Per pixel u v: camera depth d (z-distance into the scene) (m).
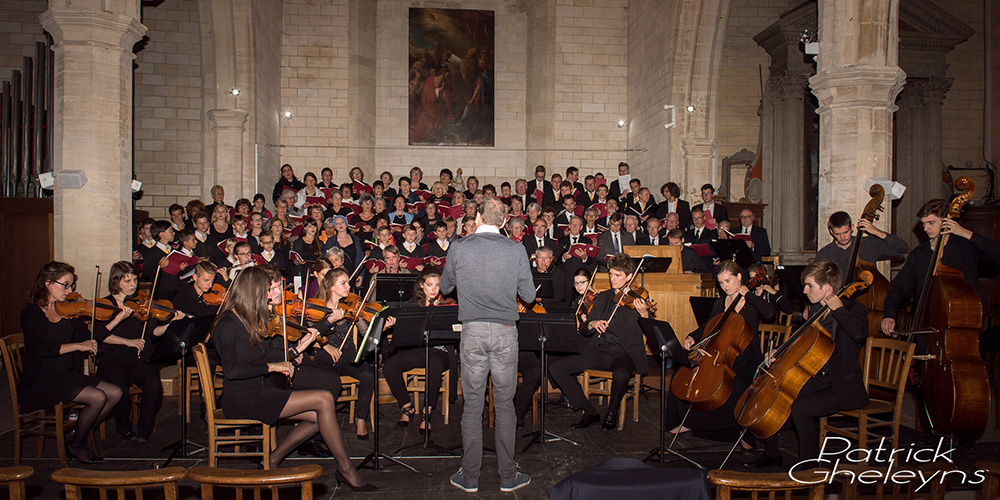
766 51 13.44
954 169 13.43
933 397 4.39
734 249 7.53
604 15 14.52
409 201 10.02
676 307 6.93
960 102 13.59
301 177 13.80
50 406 4.37
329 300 5.04
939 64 13.13
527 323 4.61
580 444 4.91
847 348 4.22
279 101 13.61
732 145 13.49
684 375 4.84
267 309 4.07
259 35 11.75
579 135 14.44
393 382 5.34
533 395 5.50
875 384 4.57
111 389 4.54
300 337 4.47
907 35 12.93
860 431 4.27
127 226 6.45
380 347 5.73
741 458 4.59
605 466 2.41
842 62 6.52
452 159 14.45
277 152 13.38
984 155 13.50
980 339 5.34
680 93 11.45
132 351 5.06
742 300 4.79
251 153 11.17
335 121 13.91
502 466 3.96
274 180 13.10
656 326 4.29
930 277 4.59
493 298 3.86
